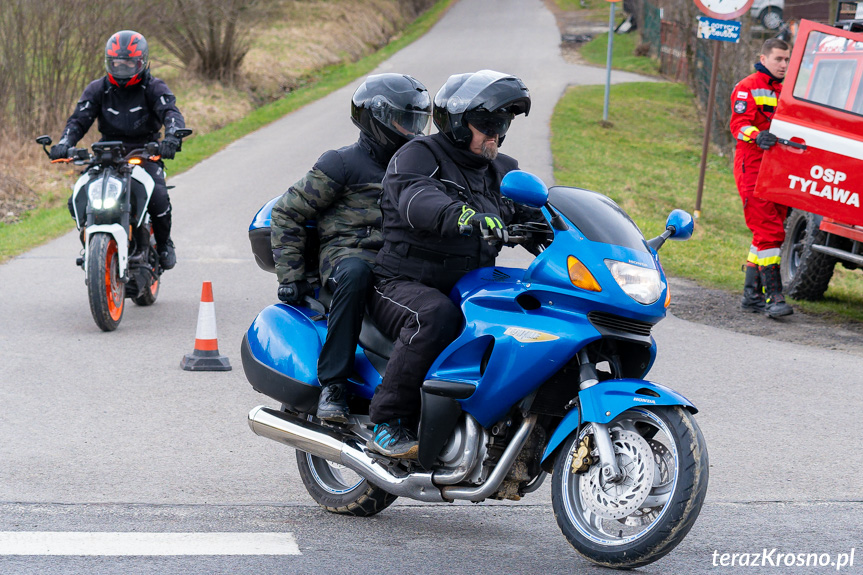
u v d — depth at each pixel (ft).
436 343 20.75
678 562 20.95
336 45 199.21
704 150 79.36
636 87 159.53
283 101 145.48
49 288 51.67
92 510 23.62
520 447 20.15
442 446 20.77
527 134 113.09
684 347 42.70
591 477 19.58
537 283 19.98
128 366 37.81
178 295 50.93
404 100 23.32
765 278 49.26
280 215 23.97
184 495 25.07
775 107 50.52
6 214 74.69
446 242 21.44
